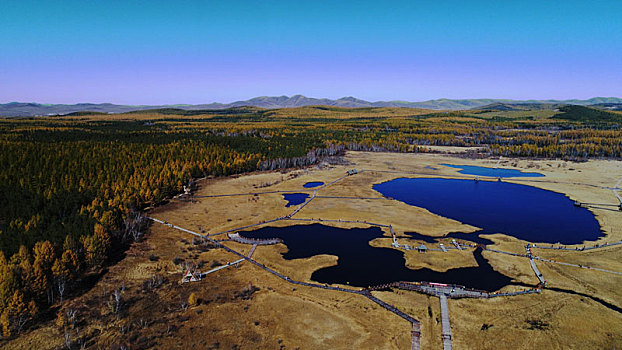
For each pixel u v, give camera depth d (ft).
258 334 176.65
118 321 183.83
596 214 371.15
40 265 202.49
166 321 185.06
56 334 172.65
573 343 172.65
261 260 261.03
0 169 384.47
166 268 242.37
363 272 245.24
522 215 370.12
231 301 205.16
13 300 174.50
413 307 201.77
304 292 217.56
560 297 212.23
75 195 324.80
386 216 359.46
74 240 234.99
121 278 226.17
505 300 209.26
